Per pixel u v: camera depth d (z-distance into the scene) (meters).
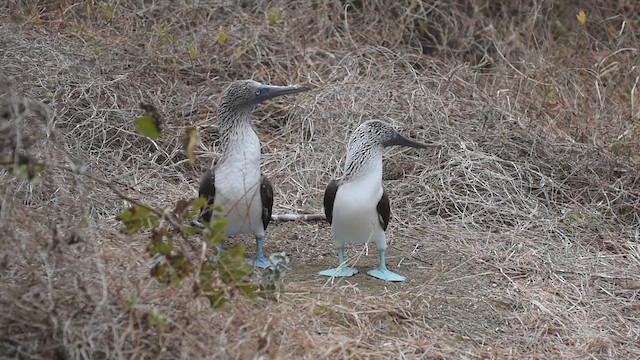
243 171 11.09
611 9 19.66
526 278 11.76
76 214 11.02
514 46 18.41
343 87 15.75
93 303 8.80
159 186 13.44
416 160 14.34
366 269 11.69
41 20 16.23
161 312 8.90
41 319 8.73
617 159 14.55
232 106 11.19
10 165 8.75
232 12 17.39
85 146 13.85
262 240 11.98
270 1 17.84
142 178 13.51
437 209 13.50
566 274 11.95
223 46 16.61
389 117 15.07
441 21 18.84
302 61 16.84
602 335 10.60
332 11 18.03
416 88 15.80
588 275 11.91
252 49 16.80
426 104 15.32
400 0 18.62
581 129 15.66
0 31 15.23
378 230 11.19
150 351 8.70
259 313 9.35
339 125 14.98
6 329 8.73
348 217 10.99
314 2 18.03
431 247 12.41
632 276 11.94
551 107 16.47
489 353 10.02
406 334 10.20
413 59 17.31
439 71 17.02
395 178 14.31
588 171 14.44
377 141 11.04
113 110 14.39
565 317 10.91
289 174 14.16
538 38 19.09
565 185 14.17
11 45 14.88
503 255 12.23
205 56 16.33
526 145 14.74
